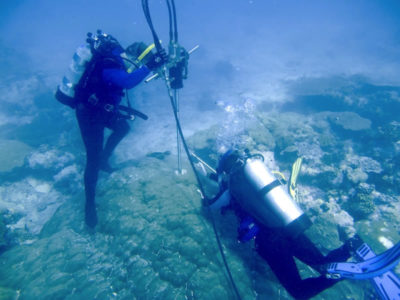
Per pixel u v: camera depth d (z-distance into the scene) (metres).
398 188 6.81
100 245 3.48
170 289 2.77
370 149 8.88
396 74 18.92
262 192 2.72
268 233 2.82
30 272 2.98
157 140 10.86
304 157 7.30
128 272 3.00
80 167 7.91
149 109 14.31
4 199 6.86
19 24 54.50
